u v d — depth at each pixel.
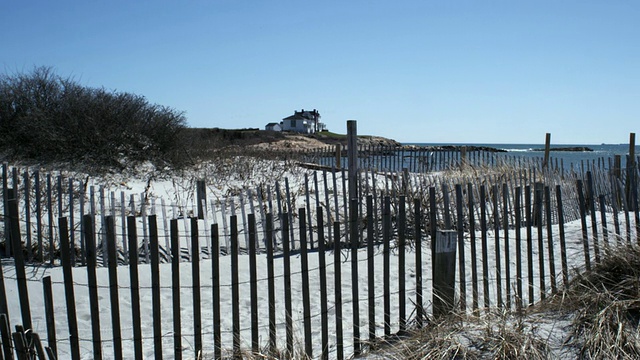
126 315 5.85
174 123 18.03
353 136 9.30
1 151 15.62
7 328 3.69
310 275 6.91
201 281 6.81
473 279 5.00
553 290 5.04
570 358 3.91
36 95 16.73
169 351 4.93
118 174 15.88
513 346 3.90
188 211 11.22
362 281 6.64
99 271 7.07
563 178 11.27
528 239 5.20
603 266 4.99
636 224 5.94
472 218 5.03
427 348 4.08
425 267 7.12
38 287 6.50
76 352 3.78
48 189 8.07
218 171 16.98
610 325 4.13
